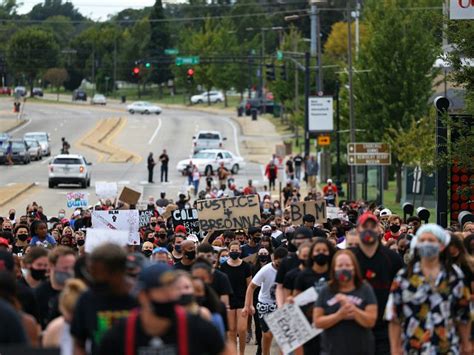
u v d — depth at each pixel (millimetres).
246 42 196000
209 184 67938
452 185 32656
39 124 136250
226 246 25203
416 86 69062
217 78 183500
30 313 13703
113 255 10562
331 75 130375
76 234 25766
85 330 10680
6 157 92625
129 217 27266
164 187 75875
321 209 30547
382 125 70375
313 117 79875
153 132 126438
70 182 73062
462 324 13570
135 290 10797
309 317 15336
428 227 13062
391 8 69812
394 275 15430
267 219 35000
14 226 30312
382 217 27891
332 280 13703
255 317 21688
